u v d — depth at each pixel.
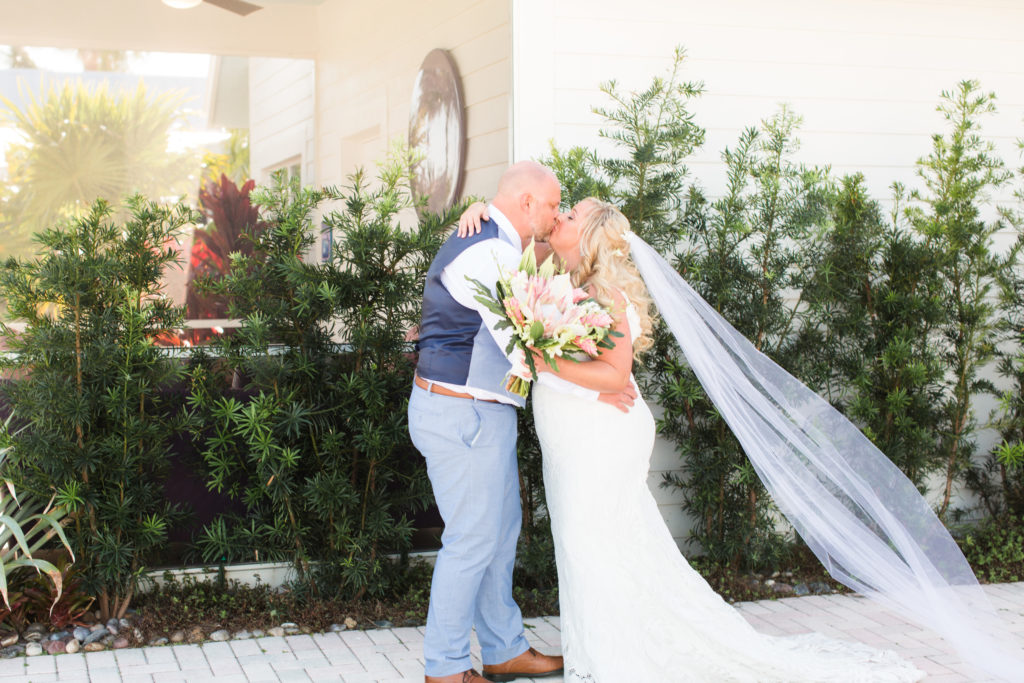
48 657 3.36
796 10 4.66
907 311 4.50
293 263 3.71
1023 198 4.89
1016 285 4.79
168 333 3.84
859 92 4.78
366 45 4.91
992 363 5.00
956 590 3.38
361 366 3.88
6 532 3.42
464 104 4.45
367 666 3.33
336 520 3.86
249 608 3.82
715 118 4.57
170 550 4.01
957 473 4.81
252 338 3.69
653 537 3.18
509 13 4.24
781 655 3.18
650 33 4.43
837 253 4.50
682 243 4.46
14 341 3.54
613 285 3.04
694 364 3.49
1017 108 5.01
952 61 4.90
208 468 3.96
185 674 3.23
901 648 3.60
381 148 4.86
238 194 5.16
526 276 2.80
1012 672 3.20
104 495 3.63
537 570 4.05
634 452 3.13
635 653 3.09
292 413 3.65
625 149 4.39
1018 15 4.97
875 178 4.82
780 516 4.63
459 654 3.07
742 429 3.50
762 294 4.40
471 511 3.04
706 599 3.19
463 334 3.03
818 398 3.52
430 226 3.83
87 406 3.50
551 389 3.12
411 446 4.00
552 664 3.32
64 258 3.50
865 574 3.45
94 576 3.62
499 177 4.32
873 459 3.47
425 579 4.11
